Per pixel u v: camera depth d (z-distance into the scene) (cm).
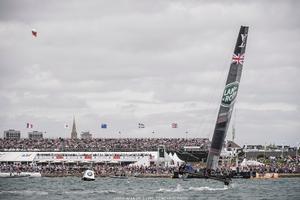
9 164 17462
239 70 11150
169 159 16462
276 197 9575
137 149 18400
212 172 10838
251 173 15012
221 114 11150
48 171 16288
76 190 10669
